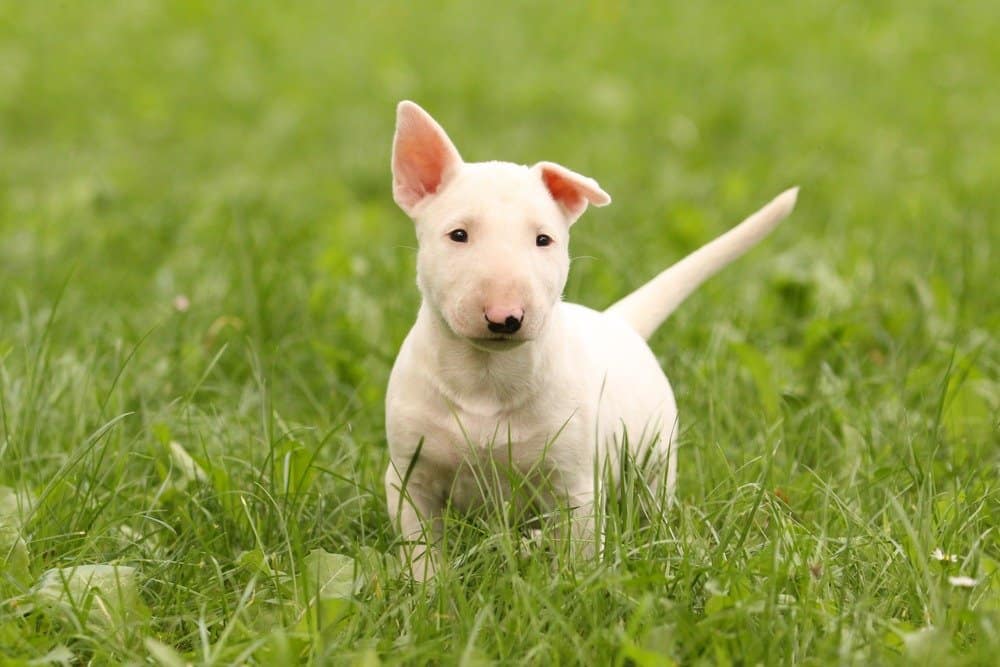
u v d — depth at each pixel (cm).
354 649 525
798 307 958
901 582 566
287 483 640
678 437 709
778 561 568
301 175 1531
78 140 1731
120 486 663
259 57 2166
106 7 2450
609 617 528
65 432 739
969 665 495
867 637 522
